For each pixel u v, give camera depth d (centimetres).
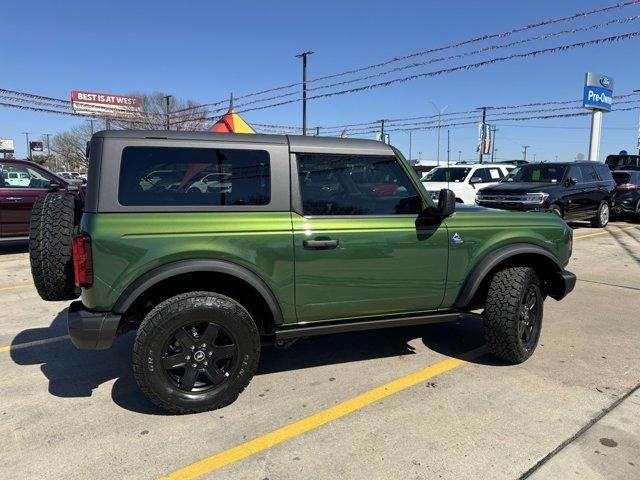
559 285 461
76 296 363
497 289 411
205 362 339
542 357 439
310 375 406
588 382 388
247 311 354
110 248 312
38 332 514
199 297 331
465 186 1463
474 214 416
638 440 307
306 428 324
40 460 290
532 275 419
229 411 346
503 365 423
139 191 325
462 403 355
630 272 791
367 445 304
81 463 287
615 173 1562
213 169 340
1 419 337
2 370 419
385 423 329
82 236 312
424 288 394
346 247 364
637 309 586
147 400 365
